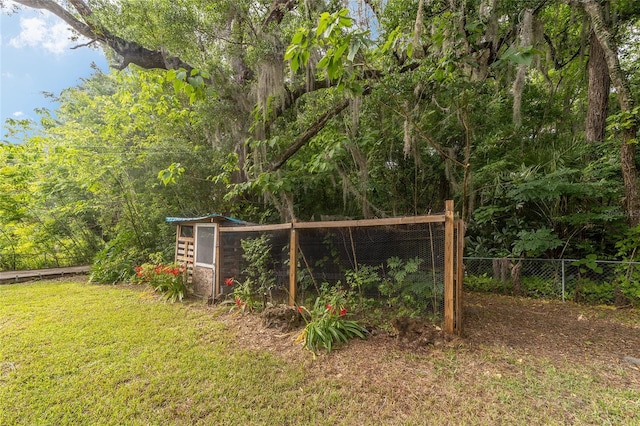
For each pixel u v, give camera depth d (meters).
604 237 5.09
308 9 5.24
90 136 8.30
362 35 2.29
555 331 3.47
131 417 2.10
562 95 7.18
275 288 4.74
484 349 2.97
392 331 3.30
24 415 2.13
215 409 2.17
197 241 5.67
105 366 2.80
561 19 5.91
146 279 5.90
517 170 5.64
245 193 7.07
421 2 3.76
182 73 2.50
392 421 2.00
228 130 6.82
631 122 4.39
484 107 5.40
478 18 3.85
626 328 3.55
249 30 5.75
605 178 5.00
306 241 4.46
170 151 7.55
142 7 5.10
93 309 4.62
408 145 4.51
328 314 3.34
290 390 2.39
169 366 2.78
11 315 4.36
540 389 2.28
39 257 9.56
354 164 6.11
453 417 2.01
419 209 6.45
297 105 7.27
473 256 6.04
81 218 9.55
